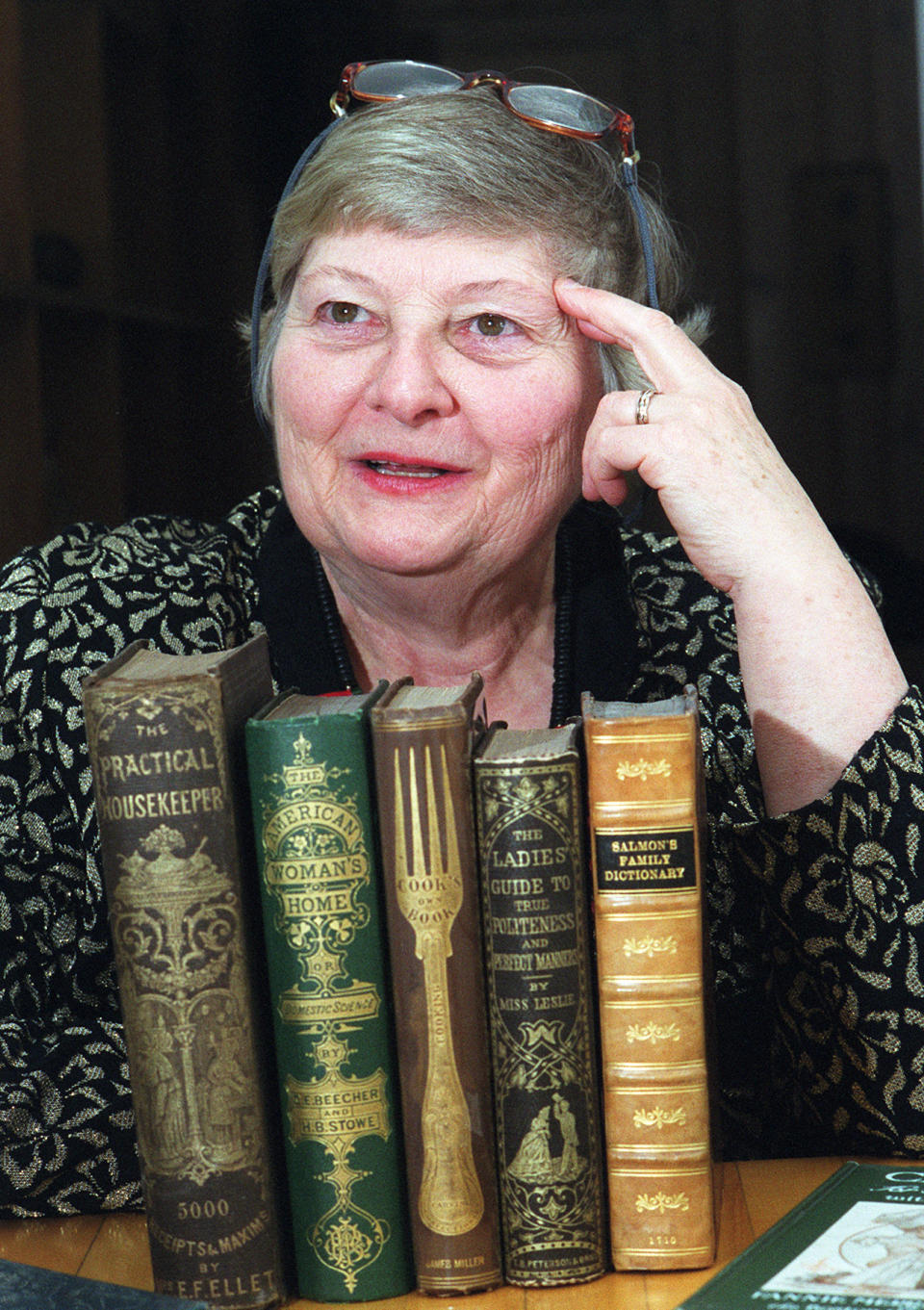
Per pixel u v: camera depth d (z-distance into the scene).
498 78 1.05
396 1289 0.77
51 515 2.30
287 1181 0.79
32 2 2.34
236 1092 0.75
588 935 0.78
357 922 0.76
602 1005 0.77
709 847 1.13
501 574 1.12
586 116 1.06
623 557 1.27
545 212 1.04
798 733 0.99
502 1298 0.77
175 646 1.20
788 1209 0.85
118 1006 1.14
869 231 2.90
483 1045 0.77
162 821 0.74
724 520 1.01
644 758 0.76
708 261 2.92
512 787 0.75
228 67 2.70
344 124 1.06
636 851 0.76
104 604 1.21
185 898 0.74
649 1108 0.77
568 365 1.07
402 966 0.76
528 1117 0.76
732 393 1.05
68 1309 0.72
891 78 2.85
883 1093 0.96
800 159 2.89
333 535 1.10
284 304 1.12
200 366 2.69
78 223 2.39
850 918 0.96
